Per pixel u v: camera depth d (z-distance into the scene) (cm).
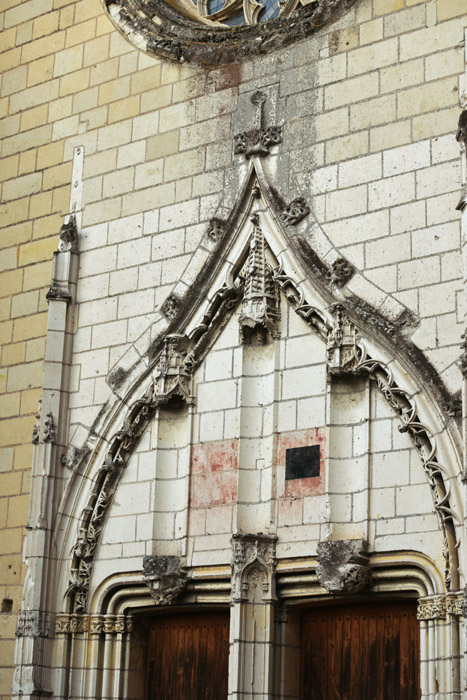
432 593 1850
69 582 2225
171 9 2489
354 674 1972
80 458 2277
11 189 2583
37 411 2392
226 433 2139
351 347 2008
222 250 2205
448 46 2052
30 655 2177
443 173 1995
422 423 1895
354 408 2014
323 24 2216
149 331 2267
